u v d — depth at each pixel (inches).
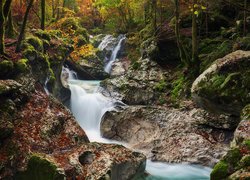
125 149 374.3
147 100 622.5
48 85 552.1
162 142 483.5
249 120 318.3
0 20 439.5
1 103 371.6
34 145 360.8
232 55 415.5
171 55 694.5
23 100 406.6
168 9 842.2
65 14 1078.4
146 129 518.6
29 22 860.6
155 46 699.4
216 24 681.6
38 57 520.4
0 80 391.2
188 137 473.1
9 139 348.5
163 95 603.8
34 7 894.4
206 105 436.5
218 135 467.2
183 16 714.8
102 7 1053.2
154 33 760.3
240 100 377.4
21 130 367.2
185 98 554.6
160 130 503.8
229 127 456.8
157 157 460.8
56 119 411.2
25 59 468.1
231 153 261.4
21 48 501.7
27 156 339.9
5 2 447.2
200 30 680.4
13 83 393.7
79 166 328.8
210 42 634.8
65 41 676.1
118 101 645.3
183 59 582.9
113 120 552.1
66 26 994.1
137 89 643.5
